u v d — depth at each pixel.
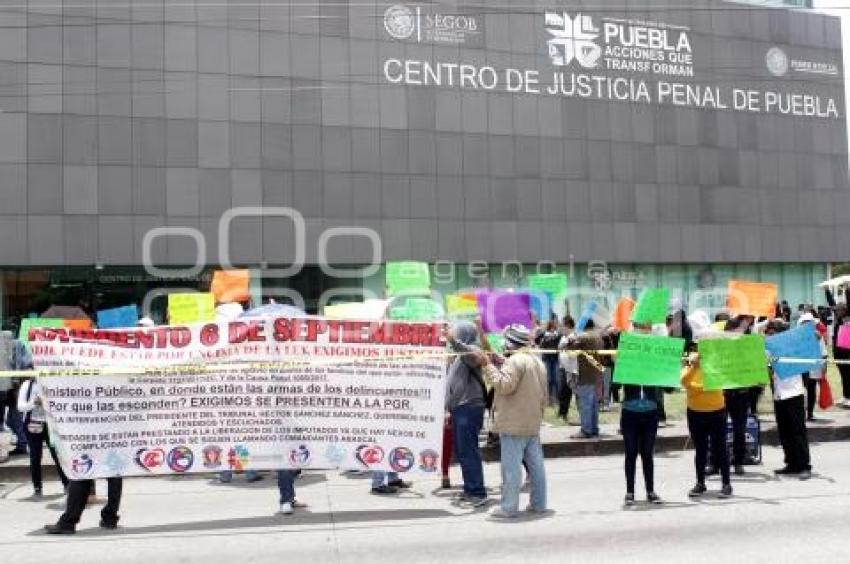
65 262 27.38
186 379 8.48
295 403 8.66
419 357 8.84
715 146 37.09
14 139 27.08
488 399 12.80
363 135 30.98
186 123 28.83
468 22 32.78
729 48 37.81
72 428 8.21
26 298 27.38
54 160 27.42
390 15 31.62
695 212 36.44
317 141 30.36
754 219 37.69
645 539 7.39
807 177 39.06
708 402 9.16
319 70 30.55
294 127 30.11
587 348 13.33
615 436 13.53
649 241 35.41
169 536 7.99
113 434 8.31
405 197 31.42
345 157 30.69
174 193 28.58
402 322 8.87
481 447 12.77
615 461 12.43
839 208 39.72
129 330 8.45
